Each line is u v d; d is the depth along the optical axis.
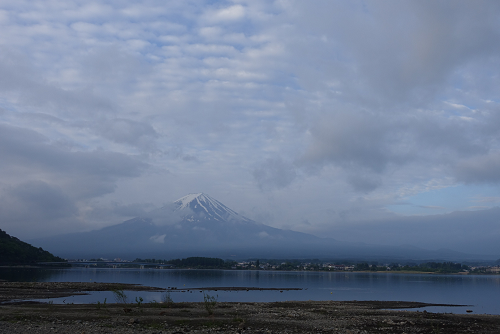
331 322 35.81
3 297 54.81
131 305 46.78
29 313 36.00
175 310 41.09
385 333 31.05
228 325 31.91
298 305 54.16
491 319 41.12
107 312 38.41
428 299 77.75
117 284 92.00
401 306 61.41
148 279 136.50
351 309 49.69
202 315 37.66
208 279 147.88
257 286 112.81
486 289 112.81
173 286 102.75
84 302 53.38
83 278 125.88
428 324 36.22
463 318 41.28
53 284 81.25
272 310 44.59
